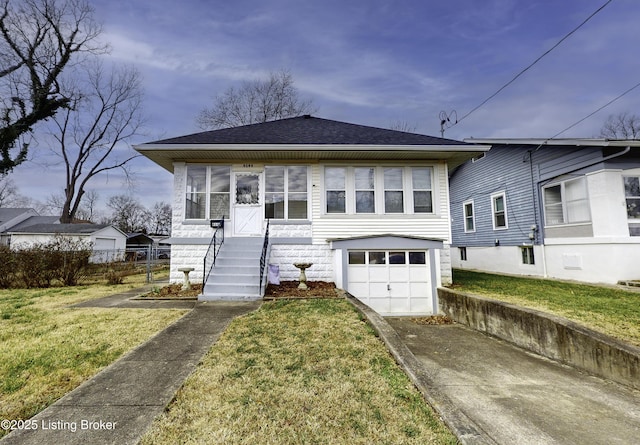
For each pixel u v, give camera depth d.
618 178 9.84
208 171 10.39
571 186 11.03
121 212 57.47
